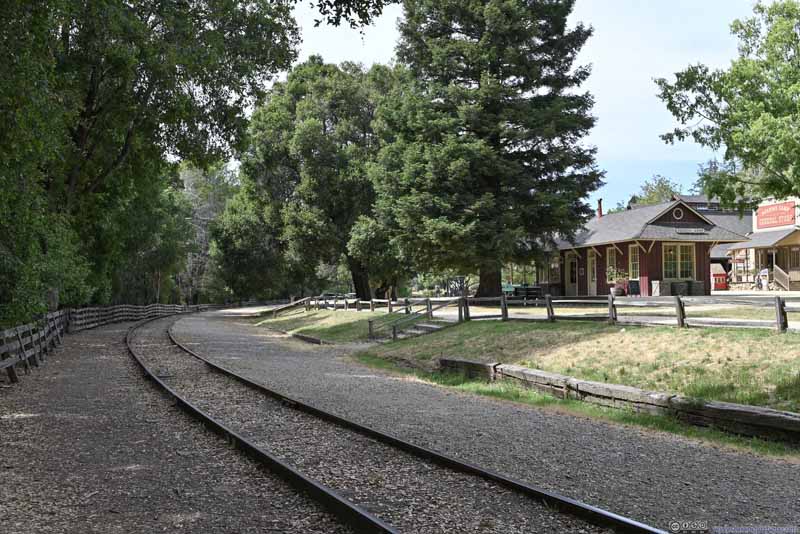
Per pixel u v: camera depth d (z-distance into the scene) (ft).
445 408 35.60
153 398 36.60
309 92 159.74
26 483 20.40
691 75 62.49
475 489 19.66
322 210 138.92
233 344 78.33
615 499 19.03
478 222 86.02
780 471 22.88
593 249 121.29
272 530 16.34
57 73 64.54
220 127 82.53
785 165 56.59
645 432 30.07
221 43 70.79
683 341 42.24
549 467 22.74
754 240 127.75
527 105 91.91
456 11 94.48
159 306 188.65
